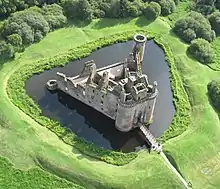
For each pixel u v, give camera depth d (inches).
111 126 5438.0
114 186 4650.6
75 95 5639.8
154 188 4682.6
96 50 6589.6
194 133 5428.2
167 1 7539.4
